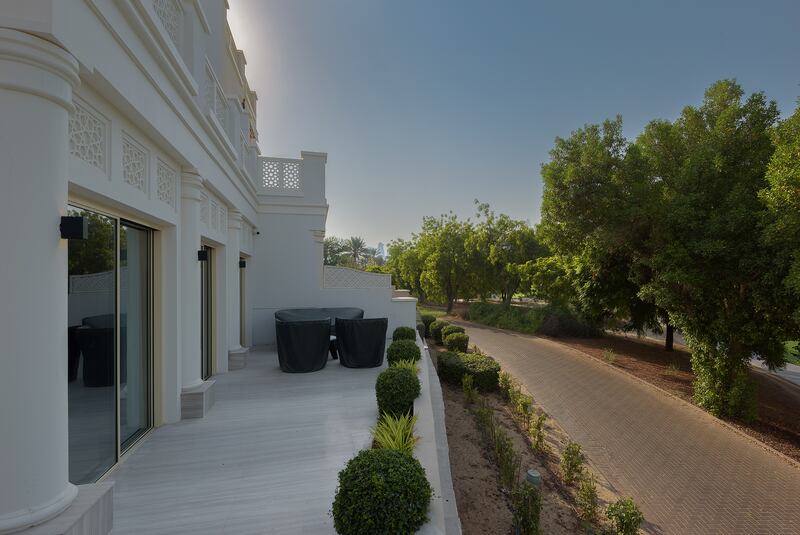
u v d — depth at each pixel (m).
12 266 1.92
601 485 5.56
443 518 2.64
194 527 2.64
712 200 8.11
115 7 2.75
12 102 1.96
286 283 9.85
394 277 41.94
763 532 4.67
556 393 9.76
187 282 4.71
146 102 3.31
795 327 7.40
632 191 9.02
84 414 3.06
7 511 1.90
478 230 27.62
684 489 5.55
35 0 2.00
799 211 5.88
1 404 1.88
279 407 5.05
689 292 8.86
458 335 12.58
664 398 9.80
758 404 9.81
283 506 2.89
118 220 3.46
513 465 5.19
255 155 9.47
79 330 2.99
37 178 2.01
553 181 10.23
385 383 4.71
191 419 4.61
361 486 2.39
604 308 14.65
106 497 2.43
